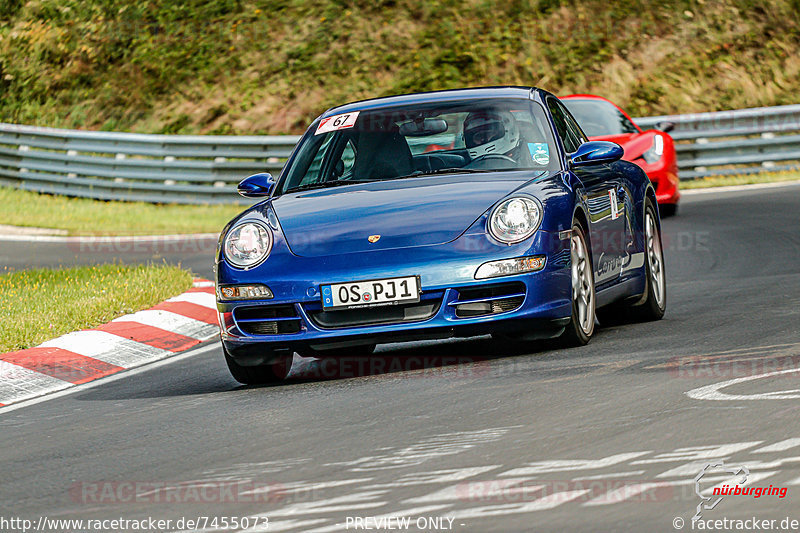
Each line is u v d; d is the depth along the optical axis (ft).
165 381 81.30
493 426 54.80
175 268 134.82
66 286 123.03
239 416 64.13
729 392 57.82
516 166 79.15
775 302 91.30
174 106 293.23
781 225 145.48
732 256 125.39
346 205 74.95
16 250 174.29
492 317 69.92
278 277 71.56
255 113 285.84
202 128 285.23
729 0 301.22
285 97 288.71
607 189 83.87
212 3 319.68
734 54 288.10
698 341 75.36
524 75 286.66
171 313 107.34
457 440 52.60
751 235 139.33
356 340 70.69
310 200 77.15
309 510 43.16
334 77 292.40
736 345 72.43
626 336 80.74
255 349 72.69
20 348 92.94
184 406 69.62
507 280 70.13
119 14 321.32
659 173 159.74
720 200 178.70
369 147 82.53
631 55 288.92
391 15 306.55
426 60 293.02
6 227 200.03
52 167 240.53
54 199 238.07
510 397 61.26
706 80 282.15
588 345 77.00
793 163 211.82
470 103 84.33
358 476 47.70
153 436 60.85
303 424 59.82
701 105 276.82
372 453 51.67
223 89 294.46
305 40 303.07
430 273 69.77
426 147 81.56
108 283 122.21
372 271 70.13
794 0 302.45
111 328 100.73
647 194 92.58
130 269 135.13
